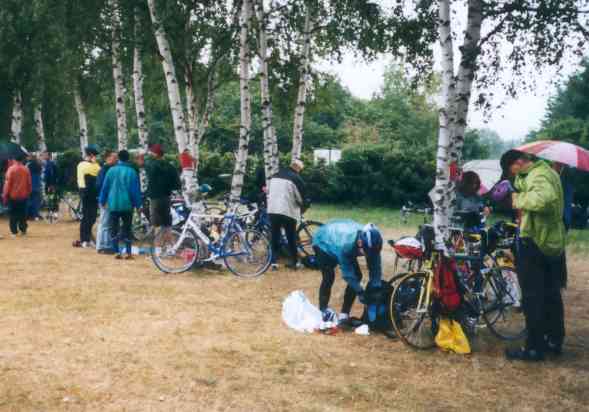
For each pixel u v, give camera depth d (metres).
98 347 5.67
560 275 5.91
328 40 14.32
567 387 5.06
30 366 5.10
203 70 17.05
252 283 8.82
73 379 4.85
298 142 14.12
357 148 26.23
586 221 19.23
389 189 25.44
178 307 7.28
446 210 7.11
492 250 6.57
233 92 38.59
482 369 5.47
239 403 4.50
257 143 38.06
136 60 15.53
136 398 4.52
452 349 5.91
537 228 5.63
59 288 8.06
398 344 6.12
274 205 9.77
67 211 20.02
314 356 5.64
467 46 7.97
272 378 5.04
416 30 10.82
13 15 17.20
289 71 15.67
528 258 5.72
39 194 17.31
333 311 6.75
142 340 5.93
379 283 6.41
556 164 7.03
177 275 9.20
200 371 5.13
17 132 19.30
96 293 7.86
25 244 12.01
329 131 44.53
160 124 39.19
